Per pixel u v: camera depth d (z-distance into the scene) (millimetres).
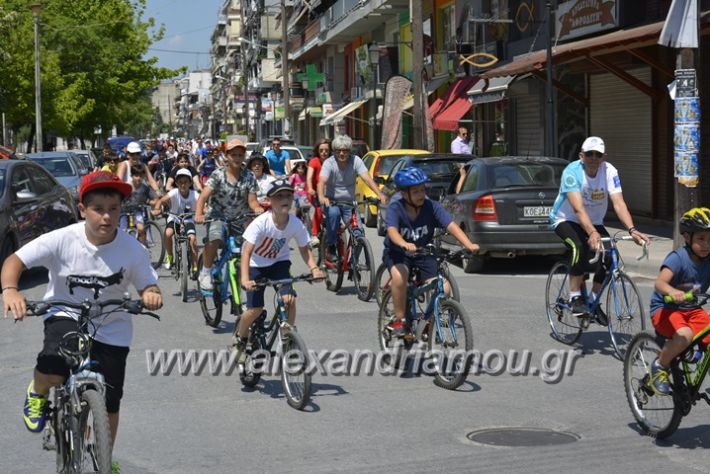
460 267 17859
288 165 25906
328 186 14820
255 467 6785
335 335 11625
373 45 45094
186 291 14375
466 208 16750
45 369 5730
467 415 8109
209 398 8789
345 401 8633
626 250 18047
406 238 9398
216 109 171875
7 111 52438
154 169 36344
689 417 7953
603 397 8633
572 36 25875
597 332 11594
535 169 16906
